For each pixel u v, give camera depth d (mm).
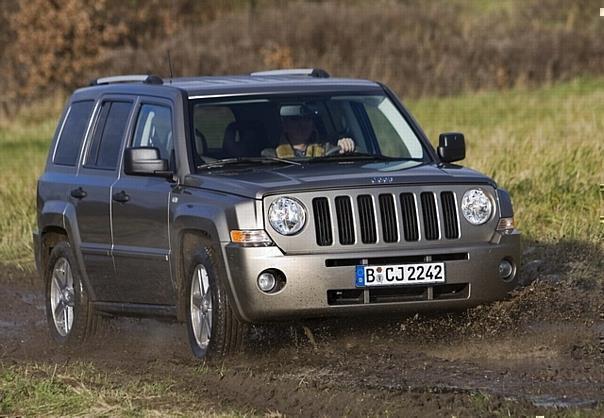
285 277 22562
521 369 22516
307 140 25922
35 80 107188
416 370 22578
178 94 26172
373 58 96562
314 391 20719
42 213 29609
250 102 26172
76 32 107375
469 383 21469
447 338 24906
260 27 103750
